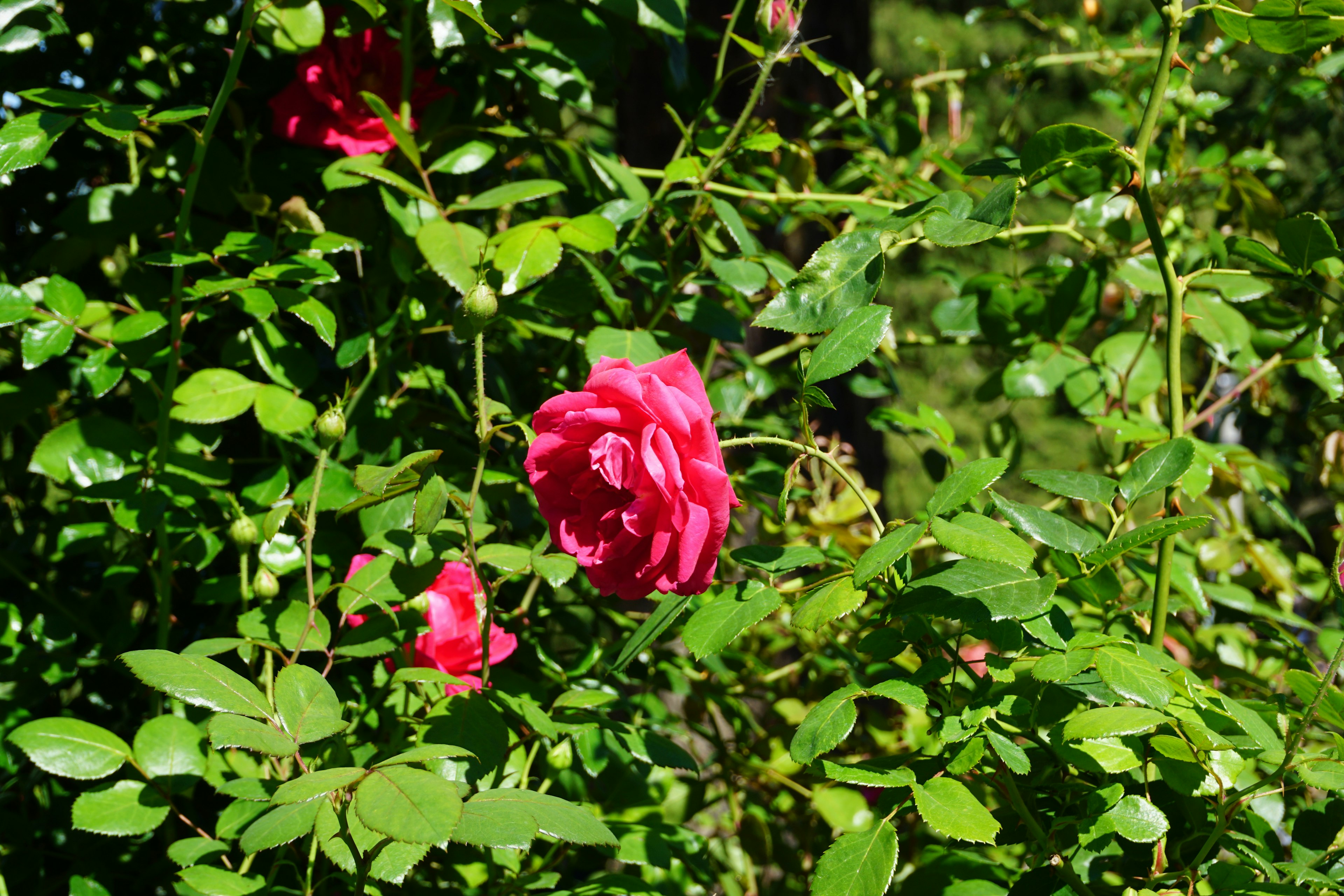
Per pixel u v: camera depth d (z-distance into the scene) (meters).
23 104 1.41
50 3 1.25
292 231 1.24
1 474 1.53
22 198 1.50
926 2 8.82
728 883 1.56
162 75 1.49
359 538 1.28
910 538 0.75
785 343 2.04
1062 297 1.52
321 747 0.91
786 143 1.35
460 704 0.91
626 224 1.39
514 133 1.29
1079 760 0.81
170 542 1.21
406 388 1.33
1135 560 1.22
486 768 0.86
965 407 7.90
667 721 1.50
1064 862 0.83
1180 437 0.88
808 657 1.73
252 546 1.13
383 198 1.22
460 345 1.48
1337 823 0.86
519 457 1.39
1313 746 1.15
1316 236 0.90
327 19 1.28
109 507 1.28
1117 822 0.80
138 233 1.32
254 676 1.05
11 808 1.38
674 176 1.22
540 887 1.02
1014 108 2.10
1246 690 1.24
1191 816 0.89
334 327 1.06
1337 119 2.32
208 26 1.46
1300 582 1.60
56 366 1.49
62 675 1.25
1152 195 1.59
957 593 0.80
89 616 1.33
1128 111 1.74
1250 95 2.43
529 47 1.33
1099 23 2.06
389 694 1.12
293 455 1.33
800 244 2.20
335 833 0.64
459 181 1.46
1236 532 1.59
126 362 1.15
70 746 0.91
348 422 1.31
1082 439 7.77
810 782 1.53
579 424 0.79
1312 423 1.91
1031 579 0.82
